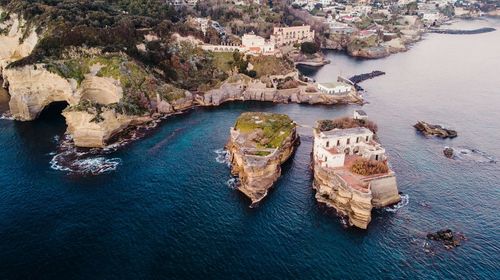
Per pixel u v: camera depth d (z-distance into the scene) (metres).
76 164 113.94
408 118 159.25
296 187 105.38
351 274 75.94
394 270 77.12
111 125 130.88
